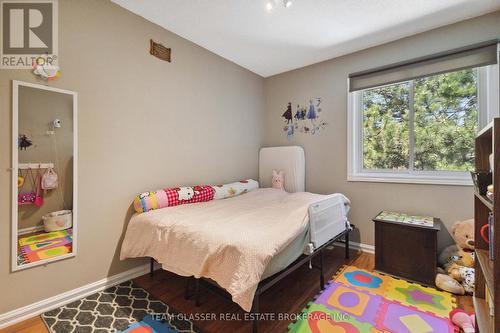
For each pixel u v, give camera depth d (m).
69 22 1.77
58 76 1.72
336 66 2.98
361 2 1.97
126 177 2.11
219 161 3.01
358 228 2.83
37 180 1.66
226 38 2.57
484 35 2.11
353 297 1.83
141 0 1.98
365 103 2.88
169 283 2.07
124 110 2.09
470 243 1.95
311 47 2.74
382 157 2.77
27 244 1.62
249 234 1.49
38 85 1.65
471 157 2.26
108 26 1.97
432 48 2.35
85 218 1.87
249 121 3.47
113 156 2.02
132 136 2.14
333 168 3.03
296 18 2.20
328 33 2.44
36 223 1.66
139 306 1.74
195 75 2.69
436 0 1.93
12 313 1.55
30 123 1.62
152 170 2.30
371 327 1.50
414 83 2.54
